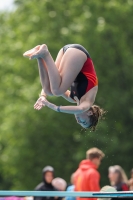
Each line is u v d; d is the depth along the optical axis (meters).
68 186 32.56
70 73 19.03
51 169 29.48
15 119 66.00
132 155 60.47
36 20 67.50
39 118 65.06
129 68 61.19
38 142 65.94
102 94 61.25
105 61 61.66
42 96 19.86
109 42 61.16
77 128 64.00
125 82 62.25
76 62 19.08
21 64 68.50
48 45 63.12
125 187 27.84
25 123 65.69
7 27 77.62
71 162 64.44
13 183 76.69
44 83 19.50
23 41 69.69
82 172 27.55
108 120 61.06
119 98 60.81
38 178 66.44
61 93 19.11
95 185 27.11
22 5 75.31
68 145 65.06
